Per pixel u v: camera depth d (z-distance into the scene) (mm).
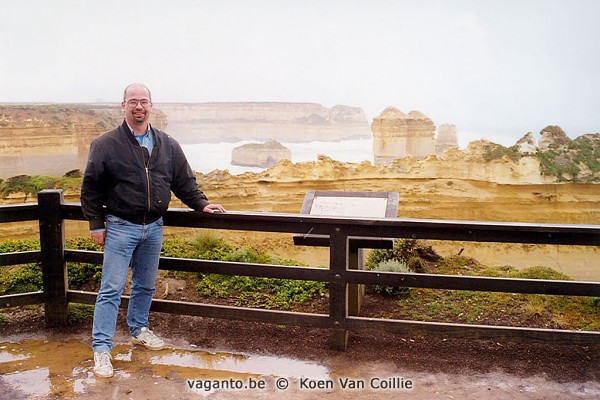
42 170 37906
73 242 8516
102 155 4711
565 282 4883
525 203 31531
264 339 5703
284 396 4582
